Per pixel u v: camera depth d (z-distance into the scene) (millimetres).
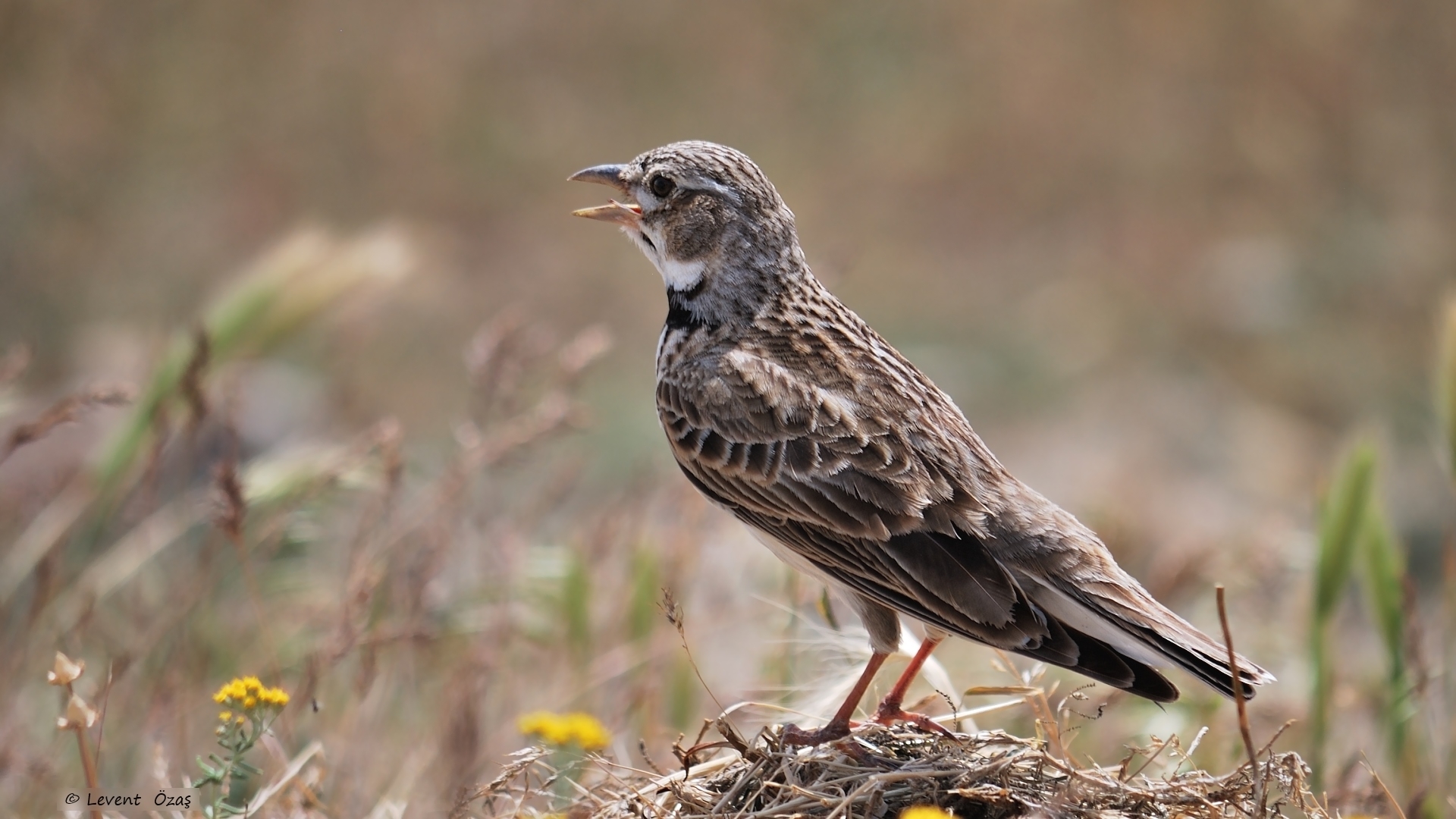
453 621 11133
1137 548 14289
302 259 11797
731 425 8828
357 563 10547
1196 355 21500
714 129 26438
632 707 10148
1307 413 20359
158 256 22641
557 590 11758
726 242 9242
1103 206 25078
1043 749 7688
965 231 24672
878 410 8641
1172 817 7312
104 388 10727
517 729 9586
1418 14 24984
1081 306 22578
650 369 20219
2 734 10070
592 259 23359
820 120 26641
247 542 11672
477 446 11414
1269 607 12562
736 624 12445
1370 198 24141
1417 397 20266
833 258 14695
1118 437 19109
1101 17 26953
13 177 23359
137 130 24797
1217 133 25578
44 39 24844
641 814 7680
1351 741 10883
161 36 25797
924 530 8211
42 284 21641
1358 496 9562
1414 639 10055
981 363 21141
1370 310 22172
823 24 27781
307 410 16688
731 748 8445
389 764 9938
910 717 8312
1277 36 25688
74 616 11086
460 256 23453
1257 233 24047
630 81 27062
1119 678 7590
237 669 11008
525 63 27156
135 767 10086
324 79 26203
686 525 11852
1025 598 7891
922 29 27594
